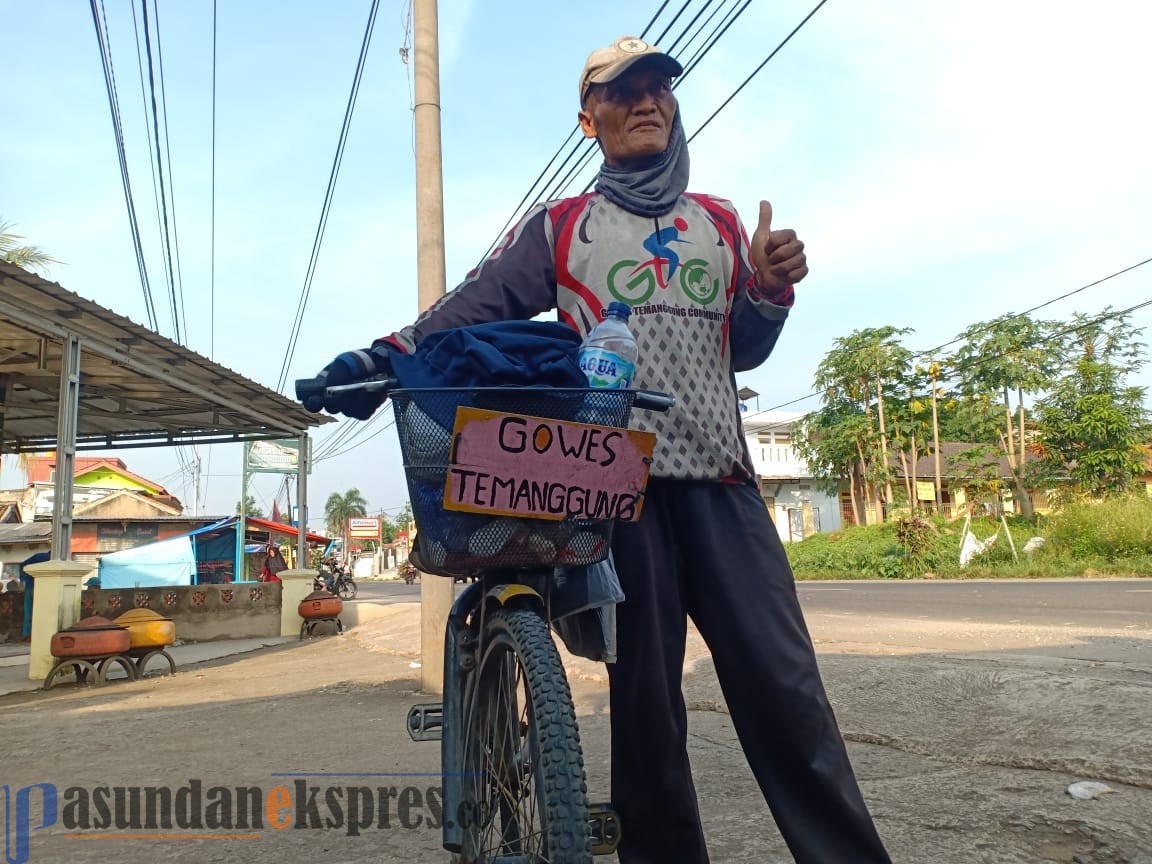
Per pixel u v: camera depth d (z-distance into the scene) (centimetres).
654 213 194
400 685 642
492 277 188
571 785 142
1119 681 363
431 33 655
